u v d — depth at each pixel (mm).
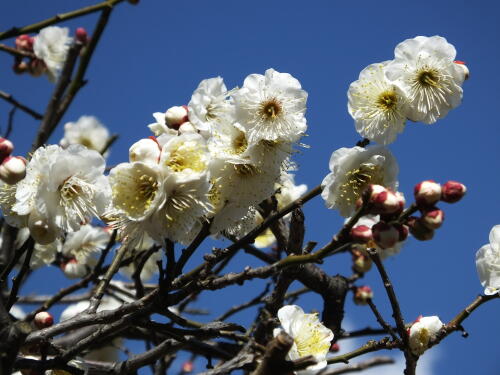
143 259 321
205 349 303
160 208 245
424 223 247
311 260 249
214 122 274
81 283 373
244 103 272
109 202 265
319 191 277
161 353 295
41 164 271
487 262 310
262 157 269
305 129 274
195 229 286
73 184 266
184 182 248
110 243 379
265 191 271
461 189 250
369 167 279
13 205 275
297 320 296
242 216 270
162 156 249
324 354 292
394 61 301
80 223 266
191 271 265
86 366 312
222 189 268
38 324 323
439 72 301
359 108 300
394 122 299
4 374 241
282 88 276
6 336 243
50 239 266
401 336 293
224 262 380
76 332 350
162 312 264
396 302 292
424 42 303
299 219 297
